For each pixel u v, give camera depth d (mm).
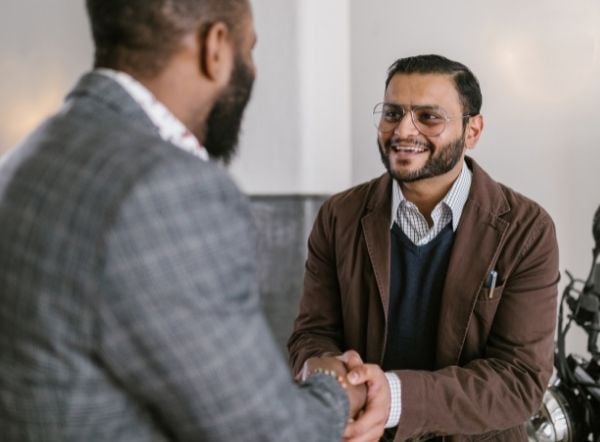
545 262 1636
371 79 3871
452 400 1534
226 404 806
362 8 3855
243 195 879
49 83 5012
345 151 4008
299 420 884
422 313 1689
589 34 3268
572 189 3334
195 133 998
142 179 798
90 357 800
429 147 1627
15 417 828
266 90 4227
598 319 2346
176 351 784
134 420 837
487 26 3486
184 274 792
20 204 842
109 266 775
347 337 1762
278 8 4176
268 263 4207
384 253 1688
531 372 1617
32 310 800
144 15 916
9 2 5059
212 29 942
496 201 1683
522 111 3420
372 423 1450
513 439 1730
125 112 907
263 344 855
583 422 2201
